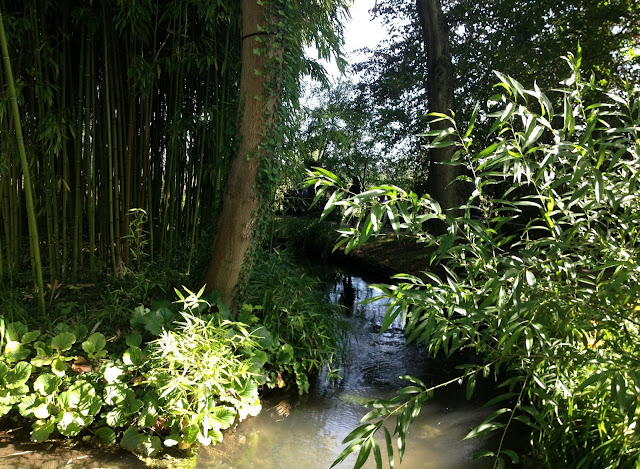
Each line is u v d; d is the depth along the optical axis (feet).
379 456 5.50
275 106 12.28
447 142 6.29
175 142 16.06
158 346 10.37
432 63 23.65
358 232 5.57
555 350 6.77
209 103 16.88
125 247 15.72
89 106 14.15
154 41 15.03
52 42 14.30
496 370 6.79
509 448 9.46
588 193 6.20
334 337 13.78
